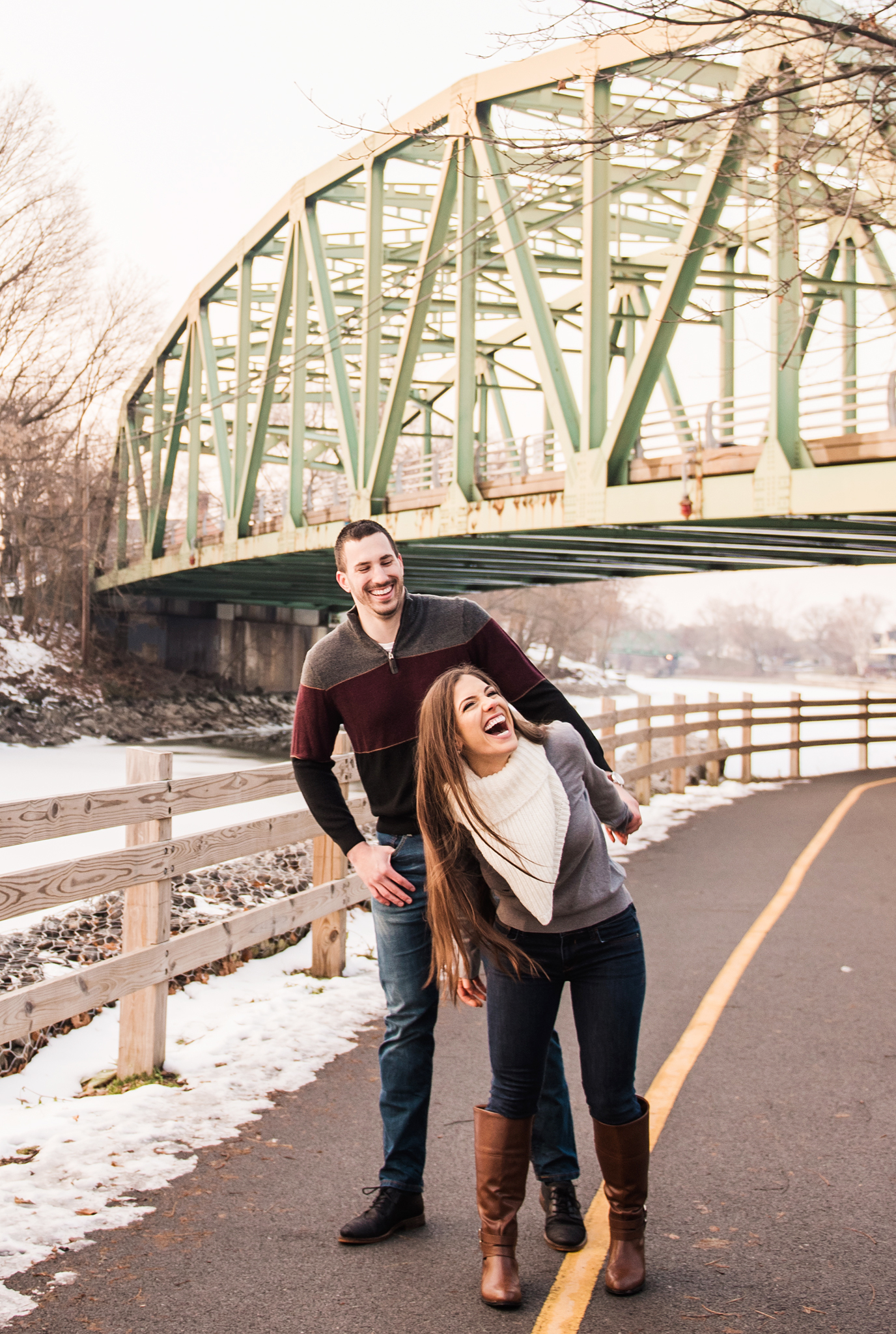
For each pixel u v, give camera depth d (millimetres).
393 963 3307
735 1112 4203
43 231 37781
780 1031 5180
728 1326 2730
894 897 8219
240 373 36062
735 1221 3318
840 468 12891
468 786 2746
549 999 2873
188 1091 4246
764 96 6109
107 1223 3188
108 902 6738
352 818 3383
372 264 24500
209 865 4805
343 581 3279
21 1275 2885
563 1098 3230
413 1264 3043
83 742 34344
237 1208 3330
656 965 6340
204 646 52594
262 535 31578
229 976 5945
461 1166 3736
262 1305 2795
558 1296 2869
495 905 2926
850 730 42062
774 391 13531
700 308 8438
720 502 14445
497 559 25734
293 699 52969
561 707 3252
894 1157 3787
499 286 31031
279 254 36594
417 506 21797
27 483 40750
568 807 2785
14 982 5445
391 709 3271
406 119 20891
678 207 22969
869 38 6062
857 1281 2955
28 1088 4512
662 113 7305
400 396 21938
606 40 14273
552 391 17188
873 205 7199
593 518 16484
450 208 20094
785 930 7199
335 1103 4207
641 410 15617
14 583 45469
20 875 3729
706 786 15398
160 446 49406
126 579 47094
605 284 16656
